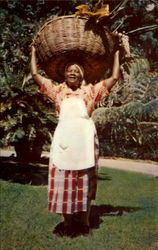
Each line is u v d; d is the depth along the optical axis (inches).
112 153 489.4
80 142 149.3
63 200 147.1
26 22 356.8
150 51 506.3
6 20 358.3
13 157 425.1
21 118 279.1
